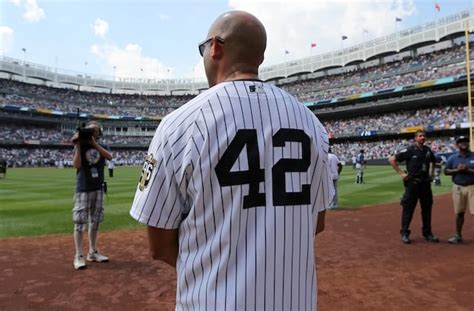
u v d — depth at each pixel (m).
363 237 8.09
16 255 6.70
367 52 68.00
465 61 51.94
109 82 90.50
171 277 5.46
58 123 71.00
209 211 1.39
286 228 1.42
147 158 1.50
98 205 6.20
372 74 65.00
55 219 10.35
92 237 6.30
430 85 52.12
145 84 92.88
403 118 56.94
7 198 15.07
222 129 1.40
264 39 1.63
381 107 59.47
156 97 89.38
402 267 5.90
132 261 6.33
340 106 65.56
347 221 9.92
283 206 1.42
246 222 1.37
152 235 1.51
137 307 4.39
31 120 66.50
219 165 1.38
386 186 19.08
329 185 1.71
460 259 6.33
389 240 7.81
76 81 85.62
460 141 7.51
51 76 81.38
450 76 50.81
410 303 4.45
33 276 5.51
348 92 65.88
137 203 1.47
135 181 24.53
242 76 1.56
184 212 1.50
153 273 5.65
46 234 8.52
